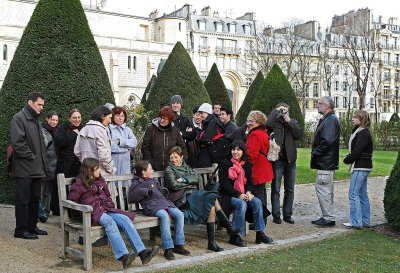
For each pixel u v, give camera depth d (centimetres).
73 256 508
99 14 4450
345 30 5106
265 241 586
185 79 1320
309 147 2420
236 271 460
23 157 561
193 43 5644
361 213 684
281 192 1023
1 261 479
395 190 676
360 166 674
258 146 631
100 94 851
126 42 4309
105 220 473
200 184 633
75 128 675
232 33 5878
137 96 4381
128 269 463
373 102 6788
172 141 624
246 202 591
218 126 708
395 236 642
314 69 5966
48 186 706
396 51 6919
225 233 638
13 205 782
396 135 2464
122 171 627
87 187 494
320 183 705
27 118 570
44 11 823
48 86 802
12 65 823
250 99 2325
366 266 490
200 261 498
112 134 625
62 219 496
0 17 3838
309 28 6119
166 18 4819
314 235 634
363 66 6494
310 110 6231
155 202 530
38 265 475
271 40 5638
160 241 586
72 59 823
